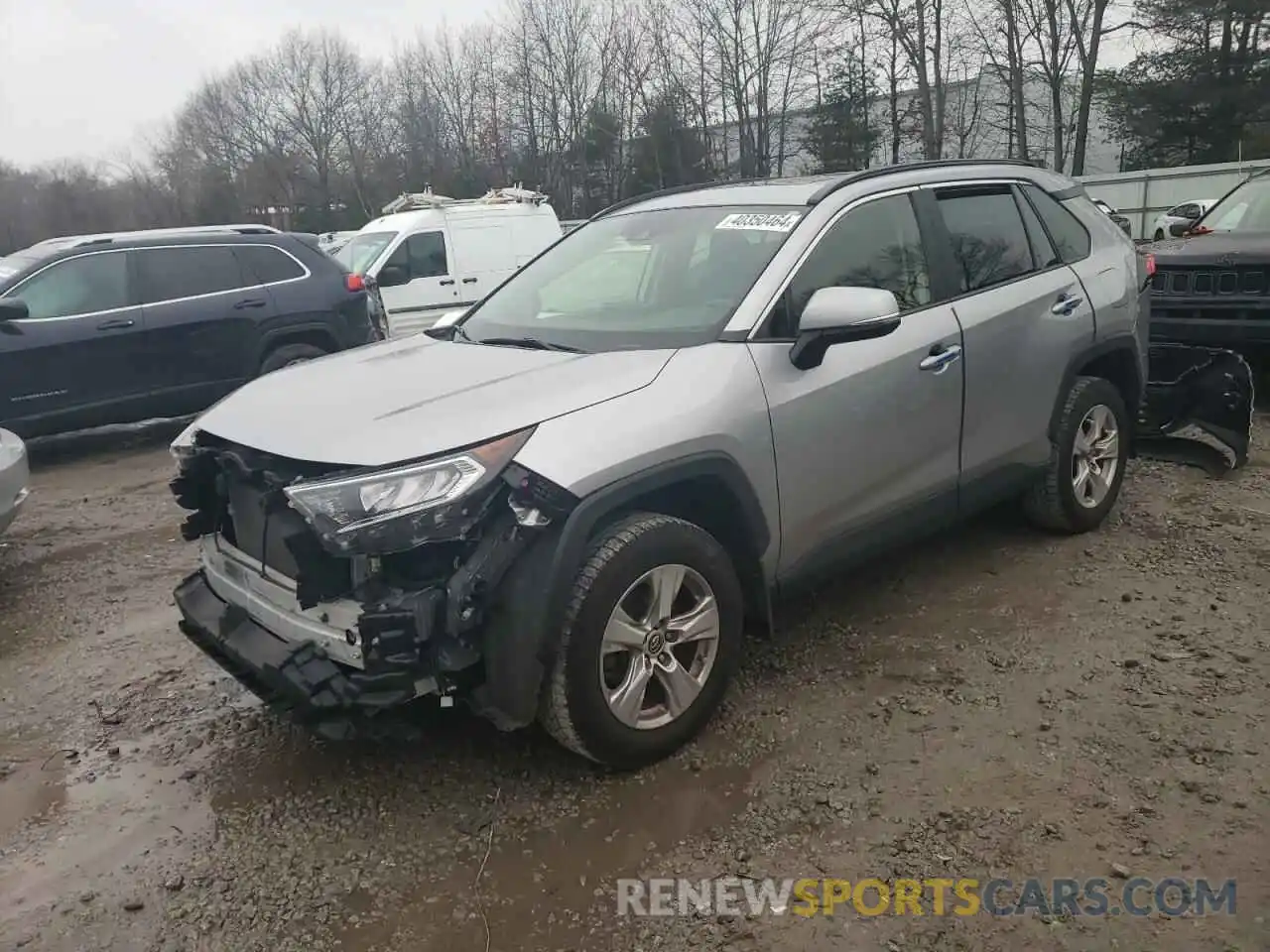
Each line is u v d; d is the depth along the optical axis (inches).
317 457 111.6
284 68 2337.6
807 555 141.3
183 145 2588.6
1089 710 134.5
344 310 364.2
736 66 1595.7
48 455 345.7
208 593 137.6
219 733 143.9
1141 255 210.5
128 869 114.5
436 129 2086.6
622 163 1723.7
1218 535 193.3
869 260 151.6
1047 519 191.8
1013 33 1408.7
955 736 130.5
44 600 200.5
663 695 127.5
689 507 134.7
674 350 131.5
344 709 109.1
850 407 141.0
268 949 101.2
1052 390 178.7
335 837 117.8
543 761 129.9
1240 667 142.9
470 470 107.0
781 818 116.1
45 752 141.2
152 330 327.6
